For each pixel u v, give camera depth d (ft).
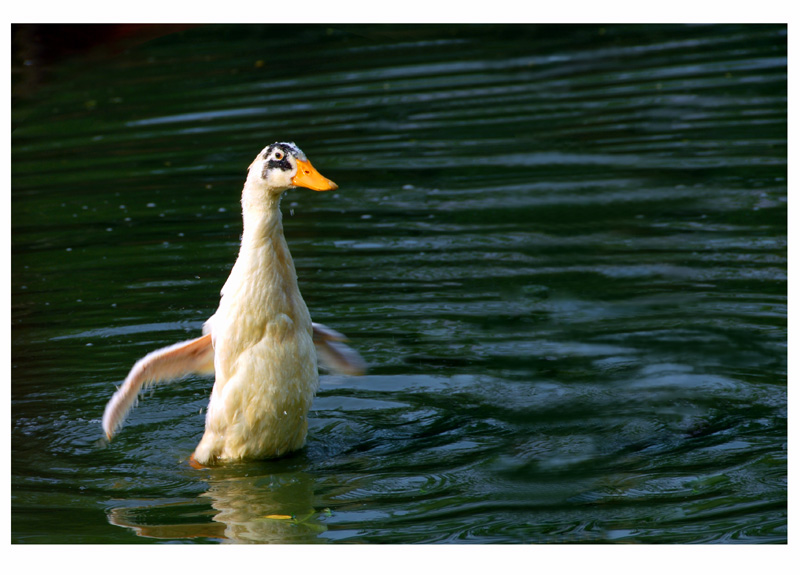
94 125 68.69
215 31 86.38
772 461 30.30
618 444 31.94
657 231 50.29
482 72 76.79
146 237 51.49
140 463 31.50
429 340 40.50
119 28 81.61
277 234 30.76
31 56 78.28
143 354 39.17
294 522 27.20
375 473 30.35
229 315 30.55
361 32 86.17
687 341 39.45
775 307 41.98
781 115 64.69
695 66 75.87
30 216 54.75
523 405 35.04
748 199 53.42
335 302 43.91
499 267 47.16
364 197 56.29
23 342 40.45
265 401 30.76
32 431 33.55
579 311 42.47
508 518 27.20
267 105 70.69
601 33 85.40
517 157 60.80
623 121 65.57
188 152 63.16
